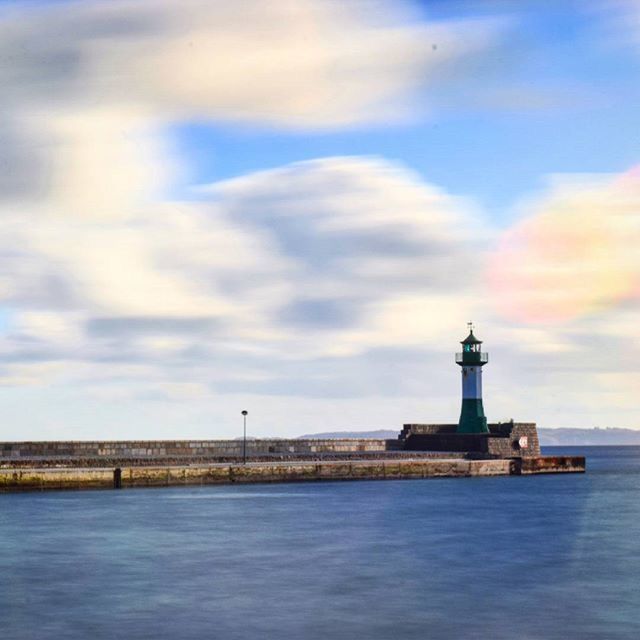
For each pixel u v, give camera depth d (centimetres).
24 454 8075
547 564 4381
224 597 3628
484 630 3183
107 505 6700
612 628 3216
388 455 10169
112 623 3247
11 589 3759
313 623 3253
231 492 7825
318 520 5941
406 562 4406
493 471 10362
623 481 10344
